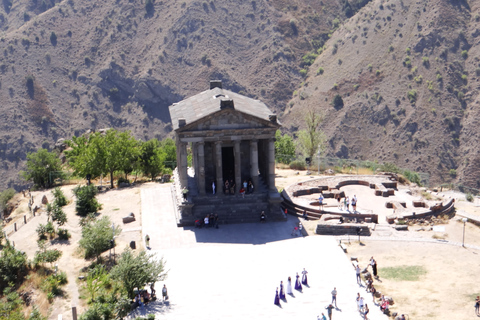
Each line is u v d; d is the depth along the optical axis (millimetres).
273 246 56812
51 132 189000
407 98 172250
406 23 193625
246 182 67875
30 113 190625
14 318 44344
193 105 71125
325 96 189750
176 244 58375
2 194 89688
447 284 46562
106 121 199500
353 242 56844
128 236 61000
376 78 184375
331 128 174750
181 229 62719
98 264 53469
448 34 182000
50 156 94812
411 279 47906
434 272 49031
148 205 71562
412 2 199375
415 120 165375
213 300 45906
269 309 44031
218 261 53625
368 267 50500
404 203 67375
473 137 156250
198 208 64312
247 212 64625
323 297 45688
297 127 185625
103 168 82688
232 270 51500
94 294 48062
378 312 42531
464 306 42656
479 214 66812
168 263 53312
